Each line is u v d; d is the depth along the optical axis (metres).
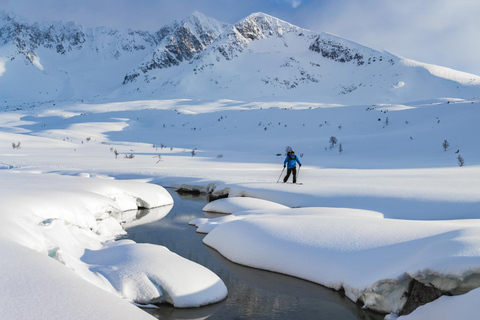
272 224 7.88
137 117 121.81
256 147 70.44
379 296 5.18
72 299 3.20
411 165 35.53
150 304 5.20
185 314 5.02
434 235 5.99
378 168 32.44
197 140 88.19
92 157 40.66
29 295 3.10
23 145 53.38
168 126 108.81
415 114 76.56
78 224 7.76
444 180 16.23
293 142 68.75
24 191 8.08
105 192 12.04
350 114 90.12
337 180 17.50
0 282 3.23
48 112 157.38
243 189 14.75
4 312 2.74
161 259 5.90
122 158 40.72
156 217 12.13
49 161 32.22
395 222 7.29
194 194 17.94
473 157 41.47
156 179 20.94
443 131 56.44
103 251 6.64
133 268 5.57
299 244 6.96
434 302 4.50
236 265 7.18
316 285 6.13
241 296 5.70
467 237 5.18
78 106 183.12
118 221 11.17
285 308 5.31
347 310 5.29
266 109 108.12
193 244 8.68
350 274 5.82
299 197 12.80
